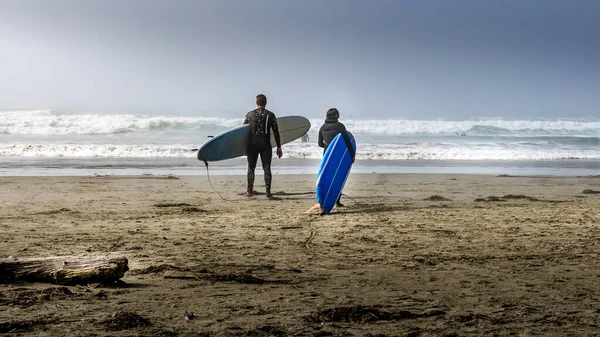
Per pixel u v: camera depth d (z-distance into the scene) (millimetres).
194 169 21234
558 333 3814
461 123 58719
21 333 3641
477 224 9164
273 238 7875
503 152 30625
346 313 4137
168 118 52781
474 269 5898
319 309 4320
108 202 12234
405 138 41750
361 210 11000
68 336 3594
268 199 13109
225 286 5066
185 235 8102
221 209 11258
